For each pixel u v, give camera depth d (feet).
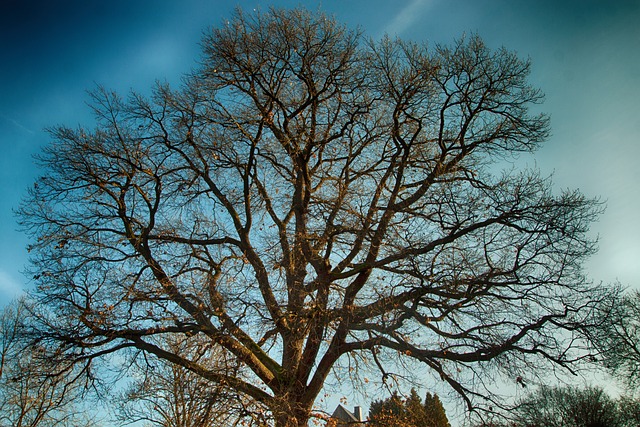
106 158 47.14
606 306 40.34
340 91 48.16
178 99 47.85
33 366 41.68
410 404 41.37
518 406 39.78
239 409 33.71
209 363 41.63
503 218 42.27
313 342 40.06
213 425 37.83
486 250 40.60
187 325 40.42
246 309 38.55
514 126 48.65
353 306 39.96
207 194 50.42
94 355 40.19
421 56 46.65
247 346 40.55
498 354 38.40
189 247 45.52
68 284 40.83
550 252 41.37
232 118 47.65
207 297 39.37
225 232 46.83
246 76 48.14
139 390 49.03
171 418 55.36
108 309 39.78
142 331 40.52
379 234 41.24
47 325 40.42
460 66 47.78
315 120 49.88
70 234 44.70
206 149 47.91
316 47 47.34
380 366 40.73
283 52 47.80
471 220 41.70
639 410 117.60
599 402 120.57
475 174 49.06
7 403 63.52
